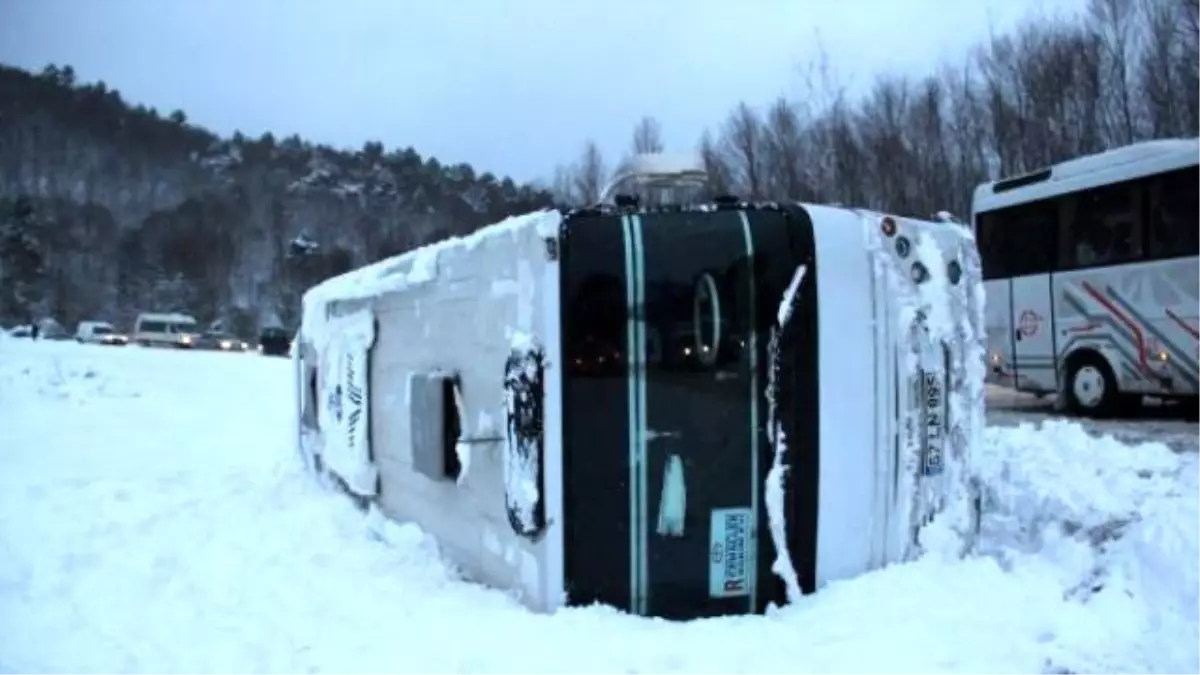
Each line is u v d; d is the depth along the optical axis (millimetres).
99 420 15352
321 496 8289
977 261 5465
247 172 138250
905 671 3834
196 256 103875
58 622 4883
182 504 8070
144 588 5449
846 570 4809
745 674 3840
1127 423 14141
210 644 4453
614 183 6109
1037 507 6848
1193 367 13641
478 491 5250
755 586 4668
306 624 4672
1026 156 37469
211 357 28625
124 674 4137
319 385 8961
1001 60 39500
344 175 138625
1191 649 4031
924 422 5062
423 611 4758
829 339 4766
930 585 4691
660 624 4457
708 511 4621
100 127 139000
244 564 5910
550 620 4422
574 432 4578
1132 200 14523
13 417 15398
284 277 100312
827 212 4875
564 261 4590
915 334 5035
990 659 3943
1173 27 33969
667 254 4637
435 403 5594
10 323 81188
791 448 4691
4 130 128375
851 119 41094
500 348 4945
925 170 39875
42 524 7281
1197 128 32750
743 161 40969
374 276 7234
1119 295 14695
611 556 4590
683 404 4605
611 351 4586
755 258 4684
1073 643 4113
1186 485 7609
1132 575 4996
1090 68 36438
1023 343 16344
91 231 109062
